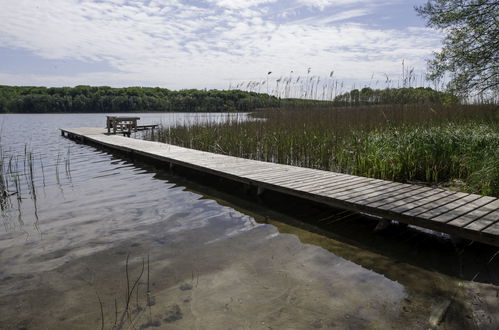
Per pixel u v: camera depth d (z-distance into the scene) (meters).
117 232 3.89
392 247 3.45
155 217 4.43
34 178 6.98
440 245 3.47
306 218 4.38
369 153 6.51
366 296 2.51
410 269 2.95
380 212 3.71
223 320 2.22
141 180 6.75
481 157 5.55
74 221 4.29
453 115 10.49
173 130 12.73
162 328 2.14
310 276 2.83
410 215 3.45
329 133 8.31
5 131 18.98
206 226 4.09
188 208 4.82
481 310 2.28
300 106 13.50
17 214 4.60
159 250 3.38
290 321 2.20
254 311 2.32
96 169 8.00
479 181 4.86
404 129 8.00
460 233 3.11
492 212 3.50
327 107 13.20
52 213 4.63
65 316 2.29
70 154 10.44
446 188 5.36
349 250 3.38
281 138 8.52
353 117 10.49
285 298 2.48
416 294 2.53
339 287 2.65
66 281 2.78
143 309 2.35
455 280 2.73
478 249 3.32
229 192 5.75
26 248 3.47
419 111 10.95
